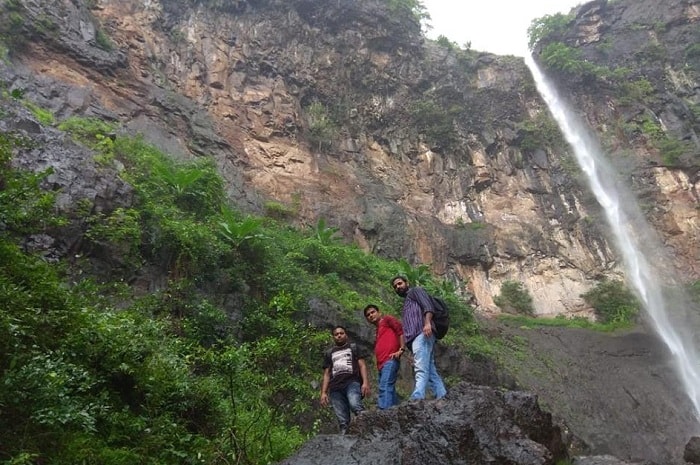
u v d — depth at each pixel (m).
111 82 16.33
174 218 9.66
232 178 16.80
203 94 19.64
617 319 19.94
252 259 10.38
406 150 24.36
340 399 5.00
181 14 21.12
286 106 21.45
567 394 13.77
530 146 26.52
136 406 4.42
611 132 27.53
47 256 7.31
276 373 5.45
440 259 20.50
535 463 3.14
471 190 24.25
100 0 18.78
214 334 8.18
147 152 12.05
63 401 3.61
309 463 3.51
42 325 4.22
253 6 23.09
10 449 3.36
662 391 14.97
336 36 24.52
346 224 18.70
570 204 24.69
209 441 4.25
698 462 4.82
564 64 29.39
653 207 24.33
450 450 3.24
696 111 27.36
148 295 7.90
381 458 3.40
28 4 15.35
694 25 30.70
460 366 12.55
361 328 10.74
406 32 26.27
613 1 33.41
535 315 20.38
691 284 21.81
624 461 3.92
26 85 13.36
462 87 27.81
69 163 8.91
